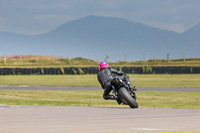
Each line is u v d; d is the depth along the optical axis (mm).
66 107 51312
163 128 31234
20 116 39875
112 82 48156
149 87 124250
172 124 33656
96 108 49656
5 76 189375
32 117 38875
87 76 188875
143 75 191125
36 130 29969
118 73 49094
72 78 175875
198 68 197250
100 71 50062
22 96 89750
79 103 70062
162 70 199000
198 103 73375
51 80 164875
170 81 154500
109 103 73250
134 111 45344
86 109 48062
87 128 31156
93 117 39062
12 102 71625
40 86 130000
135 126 32406
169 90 110875
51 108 49656
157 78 171375
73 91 107312
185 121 35812
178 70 197625
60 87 124875
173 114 41969
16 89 114875
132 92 49031
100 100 82000
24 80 164375
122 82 48062
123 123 34375
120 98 48531
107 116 39938
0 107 51219
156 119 37312
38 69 199875
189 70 197500
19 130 29953
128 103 47750
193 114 41938
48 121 35750
